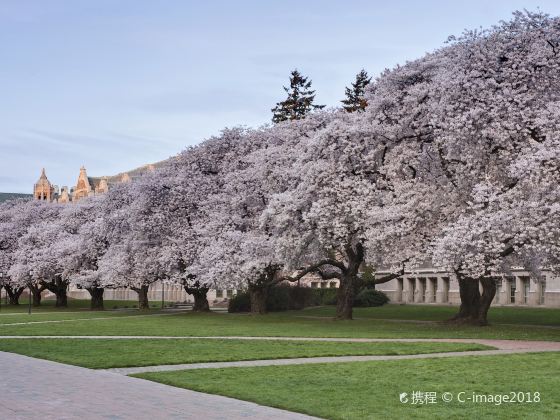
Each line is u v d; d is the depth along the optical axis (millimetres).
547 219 32125
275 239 46781
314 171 42219
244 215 53875
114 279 62844
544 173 32219
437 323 41781
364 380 17516
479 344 27484
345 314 48344
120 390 15703
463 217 34938
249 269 47375
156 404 13961
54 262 74688
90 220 75875
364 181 41281
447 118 35625
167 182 56594
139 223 57281
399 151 41094
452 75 36156
